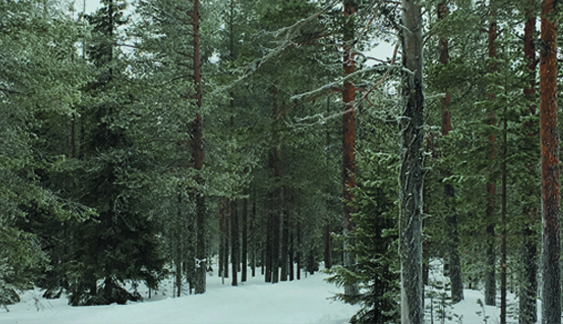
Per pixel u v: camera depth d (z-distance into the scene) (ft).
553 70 31.76
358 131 53.06
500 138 34.53
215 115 69.21
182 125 56.54
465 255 38.65
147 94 52.70
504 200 34.78
